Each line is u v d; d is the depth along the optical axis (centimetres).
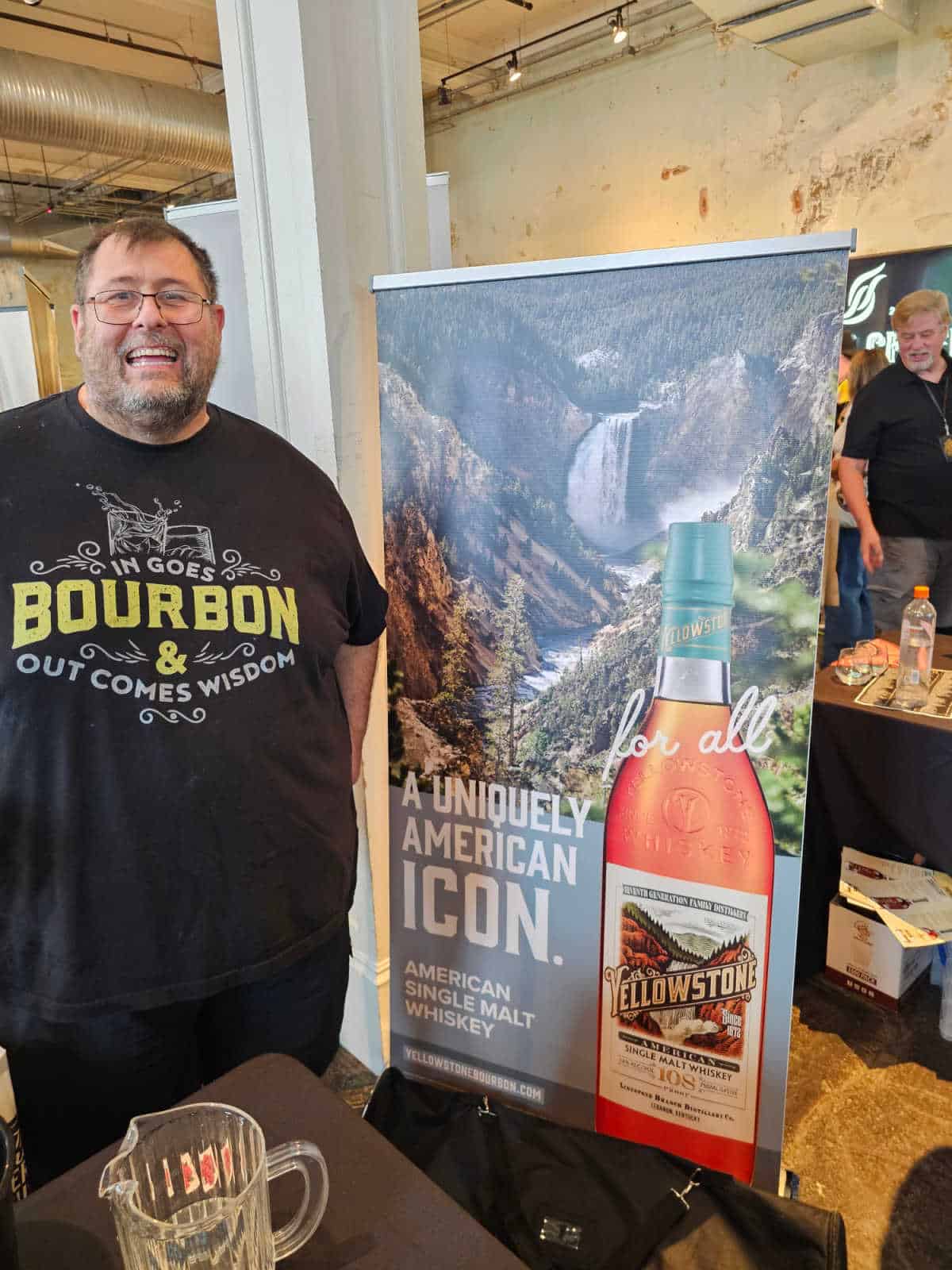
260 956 111
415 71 158
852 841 190
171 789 103
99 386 103
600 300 121
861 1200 151
